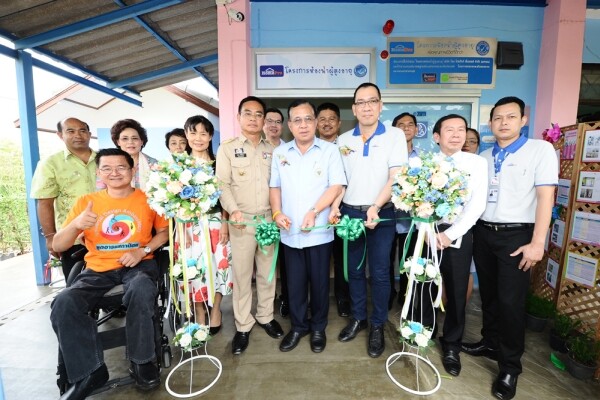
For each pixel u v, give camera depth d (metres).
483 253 1.79
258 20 3.03
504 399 1.63
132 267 1.91
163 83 5.41
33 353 2.13
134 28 3.30
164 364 1.91
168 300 1.94
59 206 2.45
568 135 2.48
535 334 2.28
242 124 1.99
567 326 2.04
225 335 2.28
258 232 1.82
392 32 3.06
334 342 2.14
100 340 1.68
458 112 3.21
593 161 2.24
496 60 3.07
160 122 7.89
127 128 2.53
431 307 2.17
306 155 1.92
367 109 1.84
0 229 5.25
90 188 2.52
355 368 1.88
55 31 2.97
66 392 1.58
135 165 2.60
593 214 2.23
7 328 2.47
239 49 2.87
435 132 1.96
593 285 2.24
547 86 2.98
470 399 1.64
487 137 3.16
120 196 1.95
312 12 3.02
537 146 1.62
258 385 1.75
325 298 2.04
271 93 3.04
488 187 1.75
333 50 3.00
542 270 2.70
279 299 2.92
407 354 1.89
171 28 3.48
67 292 1.65
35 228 3.41
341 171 1.93
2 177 5.53
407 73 3.06
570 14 2.83
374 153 1.91
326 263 1.99
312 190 1.91
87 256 1.90
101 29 3.20
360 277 2.08
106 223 1.89
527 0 3.00
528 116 3.14
